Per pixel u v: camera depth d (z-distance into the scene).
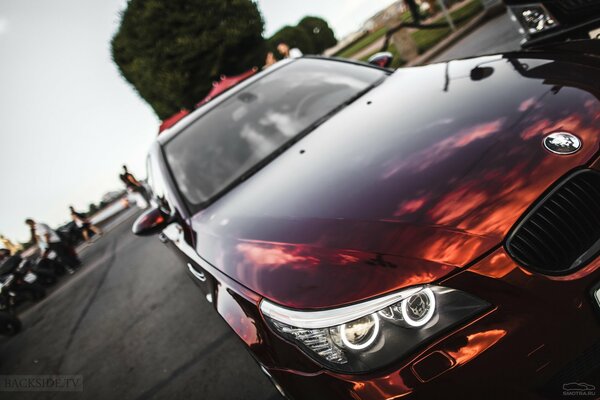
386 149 1.44
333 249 1.14
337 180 1.44
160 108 13.95
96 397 2.87
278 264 1.22
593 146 1.06
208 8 11.32
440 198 1.09
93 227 15.99
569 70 1.34
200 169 2.27
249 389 2.12
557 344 0.95
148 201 10.55
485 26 7.40
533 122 1.17
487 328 0.94
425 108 1.57
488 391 0.94
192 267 1.93
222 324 2.98
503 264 0.96
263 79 2.74
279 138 2.22
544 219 0.99
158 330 3.48
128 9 11.55
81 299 6.32
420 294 0.96
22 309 8.88
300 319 1.05
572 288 0.96
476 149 1.18
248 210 1.66
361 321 0.98
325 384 1.03
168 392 2.46
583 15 1.76
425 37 9.40
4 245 9.79
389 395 0.95
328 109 2.24
